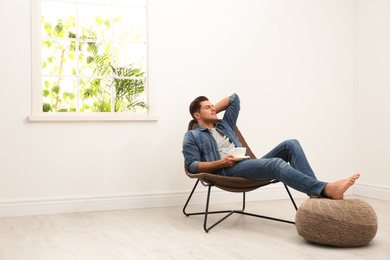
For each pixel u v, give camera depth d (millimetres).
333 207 2215
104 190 3463
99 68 4809
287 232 2617
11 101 3232
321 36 4156
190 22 3723
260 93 3936
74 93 4980
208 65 3775
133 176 3541
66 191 3363
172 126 3660
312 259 2029
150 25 3596
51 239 2479
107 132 3475
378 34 3961
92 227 2801
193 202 3695
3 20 3211
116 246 2307
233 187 2727
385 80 3885
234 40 3855
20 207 3230
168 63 3652
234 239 2445
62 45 4953
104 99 4785
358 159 4215
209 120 3072
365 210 2227
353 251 2168
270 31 3977
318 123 4141
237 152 2764
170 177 3645
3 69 3211
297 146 2674
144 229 2727
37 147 3295
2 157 3205
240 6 3881
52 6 4875
